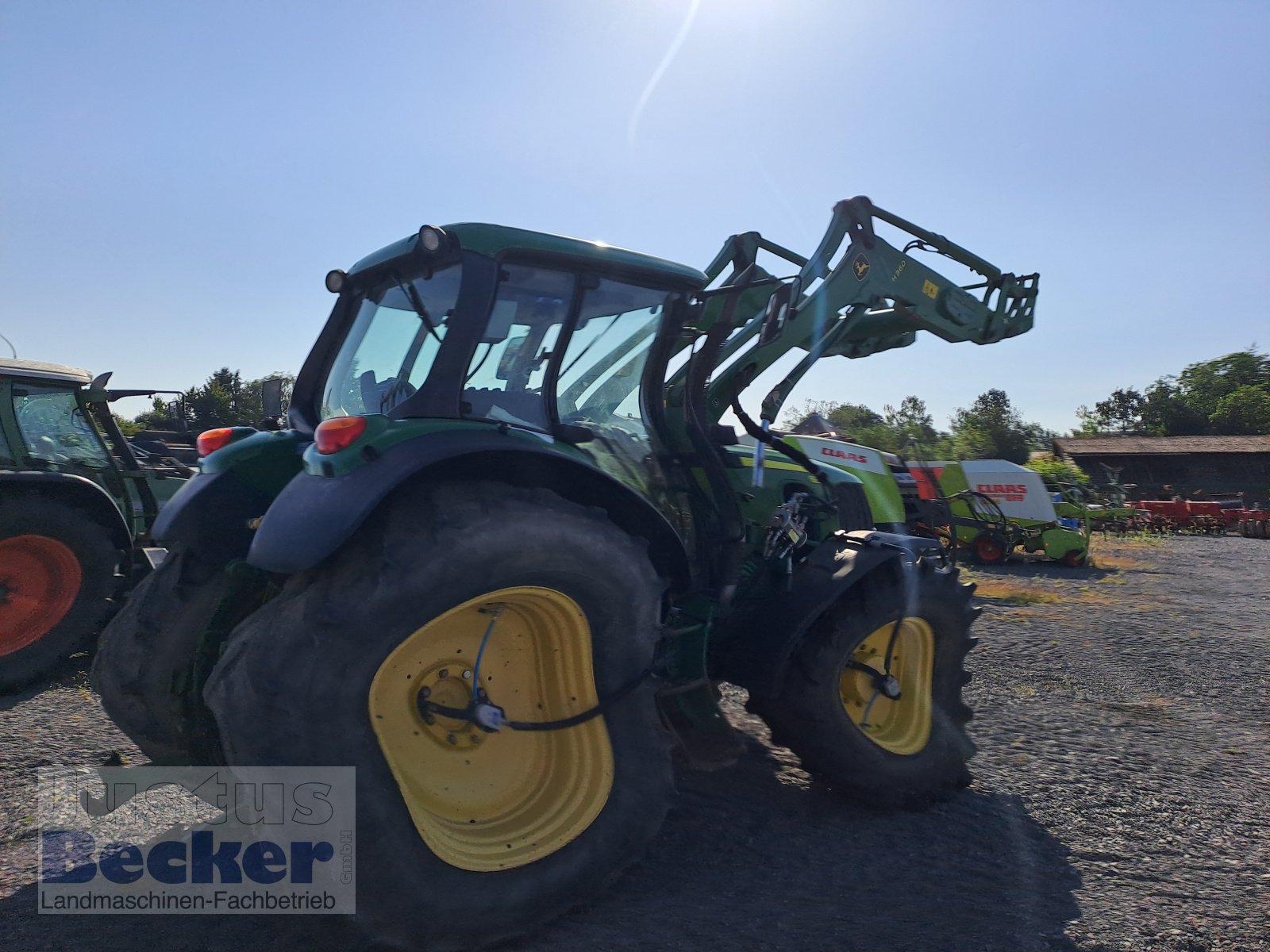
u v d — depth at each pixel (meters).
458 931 2.31
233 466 3.18
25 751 3.96
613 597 2.66
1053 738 4.64
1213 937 2.60
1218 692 5.78
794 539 3.64
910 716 3.77
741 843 3.20
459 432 2.60
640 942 2.46
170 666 3.03
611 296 3.26
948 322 5.30
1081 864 3.12
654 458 3.48
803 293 4.49
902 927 2.60
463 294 2.83
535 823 2.58
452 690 2.58
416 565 2.29
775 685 3.33
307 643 2.20
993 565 15.29
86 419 6.43
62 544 5.43
